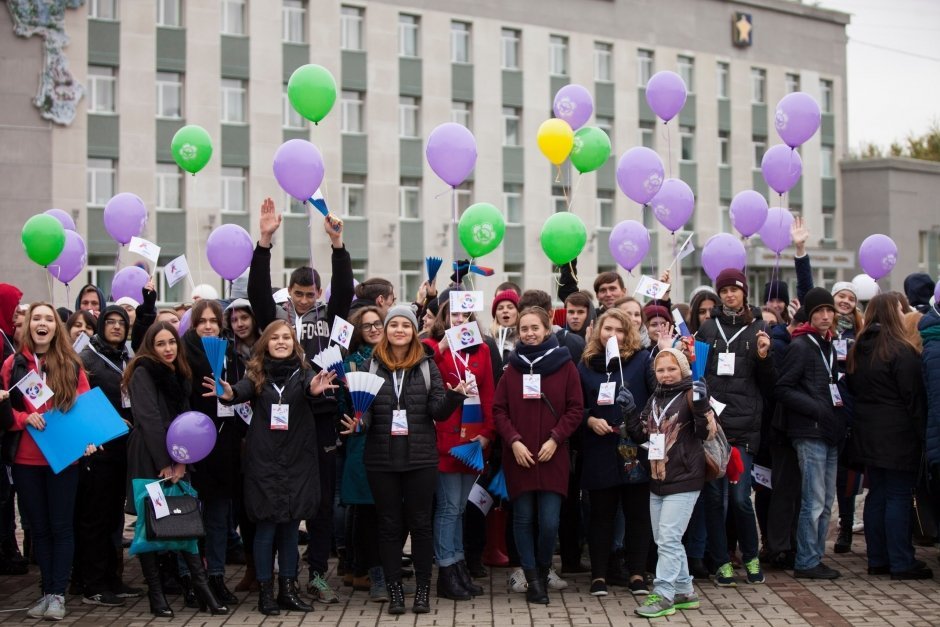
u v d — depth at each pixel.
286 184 9.02
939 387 8.48
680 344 9.00
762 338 8.88
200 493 8.34
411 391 8.17
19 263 32.09
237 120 35.53
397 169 38.00
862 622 7.62
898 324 9.02
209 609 8.05
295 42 36.25
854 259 46.19
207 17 34.72
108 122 33.31
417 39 38.75
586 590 8.78
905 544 9.02
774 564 9.59
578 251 10.34
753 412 8.92
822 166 49.34
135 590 8.72
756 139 47.50
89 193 33.28
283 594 8.18
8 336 8.83
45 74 32.34
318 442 8.52
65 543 7.97
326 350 8.17
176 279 9.64
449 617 7.91
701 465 8.05
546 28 41.22
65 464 7.78
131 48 33.56
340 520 9.51
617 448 8.45
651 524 8.52
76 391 8.00
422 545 8.09
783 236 11.84
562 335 9.37
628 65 43.25
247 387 8.10
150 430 7.92
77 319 9.58
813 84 49.00
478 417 8.69
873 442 8.98
